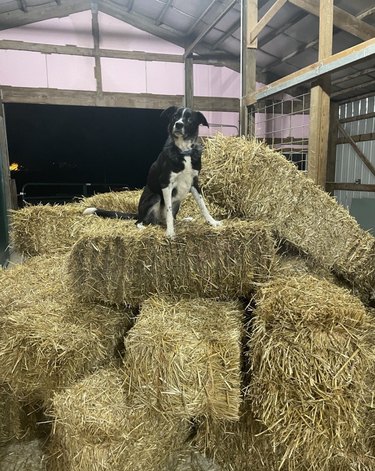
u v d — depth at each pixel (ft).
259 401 4.79
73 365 5.30
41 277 7.69
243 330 5.28
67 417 4.69
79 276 6.31
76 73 18.47
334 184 20.65
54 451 5.21
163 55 19.33
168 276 6.00
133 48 19.07
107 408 4.77
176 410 4.57
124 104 19.27
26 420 6.16
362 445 4.80
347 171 20.21
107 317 6.11
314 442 4.41
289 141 18.75
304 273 6.57
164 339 4.71
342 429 4.36
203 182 7.61
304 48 16.37
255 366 4.87
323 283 5.68
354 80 17.54
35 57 17.81
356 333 4.51
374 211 17.15
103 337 5.77
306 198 7.19
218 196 7.64
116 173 28.32
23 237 9.91
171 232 5.91
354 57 8.56
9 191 17.25
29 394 5.60
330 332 4.44
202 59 19.54
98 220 8.39
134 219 8.57
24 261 9.46
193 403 4.53
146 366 4.71
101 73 18.78
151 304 5.72
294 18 14.40
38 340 5.30
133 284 6.07
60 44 18.15
